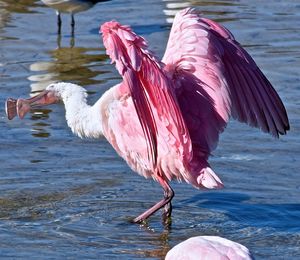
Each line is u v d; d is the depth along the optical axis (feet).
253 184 44.96
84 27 75.72
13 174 46.16
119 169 47.16
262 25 74.64
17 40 71.20
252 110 41.63
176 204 43.47
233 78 41.50
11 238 39.14
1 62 65.31
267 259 37.17
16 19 77.66
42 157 48.37
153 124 40.60
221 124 41.27
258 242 39.14
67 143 50.47
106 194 44.27
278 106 41.88
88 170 46.91
